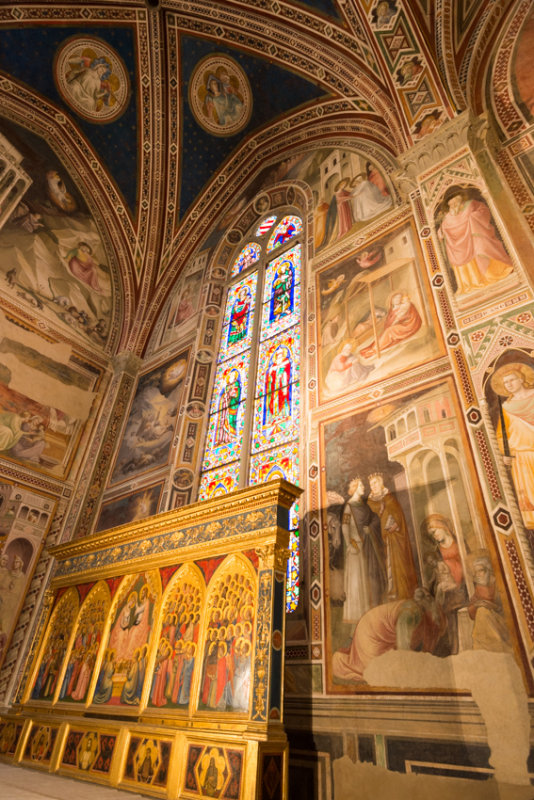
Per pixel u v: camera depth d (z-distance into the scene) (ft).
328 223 29.45
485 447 16.05
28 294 33.60
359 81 29.43
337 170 31.65
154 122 37.52
